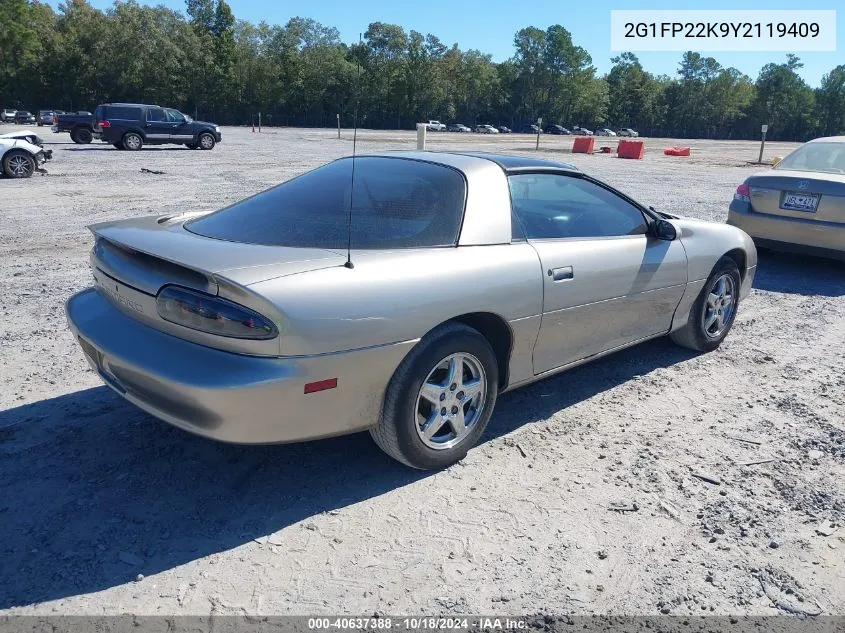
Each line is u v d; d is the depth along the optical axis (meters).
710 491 3.30
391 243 3.15
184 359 2.75
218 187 14.84
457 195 3.46
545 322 3.66
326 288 2.79
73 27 97.06
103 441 3.55
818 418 4.18
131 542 2.76
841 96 153.12
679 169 26.47
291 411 2.77
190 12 107.62
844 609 2.54
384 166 3.76
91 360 3.33
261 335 2.65
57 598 2.44
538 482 3.33
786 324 6.18
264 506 3.05
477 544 2.84
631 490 3.29
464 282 3.21
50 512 2.93
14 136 17.02
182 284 2.80
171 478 3.23
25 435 3.59
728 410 4.25
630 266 4.16
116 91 96.88
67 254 8.11
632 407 4.25
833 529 3.03
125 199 12.66
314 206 3.41
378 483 3.27
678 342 5.23
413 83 112.75
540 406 4.22
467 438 3.46
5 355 4.73
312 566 2.67
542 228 3.78
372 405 3.02
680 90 155.88
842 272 8.43
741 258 5.44
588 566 2.73
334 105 106.56
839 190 7.54
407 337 3.00
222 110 103.12
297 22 109.69
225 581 2.57
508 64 137.75
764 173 8.34
